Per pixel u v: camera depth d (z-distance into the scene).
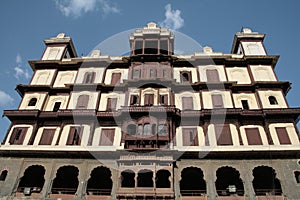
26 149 31.28
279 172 29.16
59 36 47.00
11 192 28.72
